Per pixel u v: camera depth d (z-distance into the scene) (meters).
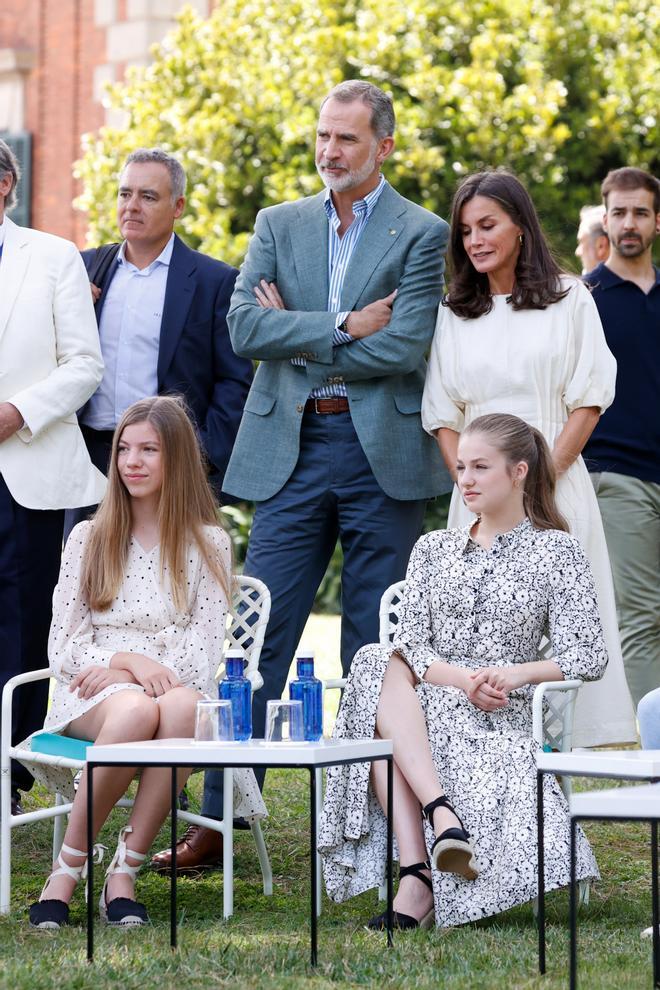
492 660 7.52
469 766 7.16
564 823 7.04
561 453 8.44
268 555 8.87
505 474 7.55
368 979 5.84
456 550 7.68
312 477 8.83
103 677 7.38
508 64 20.83
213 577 7.76
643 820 5.15
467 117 20.11
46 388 8.75
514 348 8.50
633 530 10.55
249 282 9.01
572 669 7.29
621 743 8.30
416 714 7.20
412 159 19.98
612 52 21.11
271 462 8.88
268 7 22.00
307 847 8.74
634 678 10.73
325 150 8.75
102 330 9.52
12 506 8.81
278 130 21.05
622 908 7.39
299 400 8.80
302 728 6.29
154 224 9.45
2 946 6.33
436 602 7.59
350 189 8.84
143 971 5.87
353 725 7.29
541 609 7.53
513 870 6.91
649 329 10.49
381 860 7.24
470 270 8.67
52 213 28.00
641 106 20.77
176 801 6.16
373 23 20.75
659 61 20.91
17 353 8.87
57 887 6.88
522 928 7.04
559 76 20.91
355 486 8.79
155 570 7.71
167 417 7.73
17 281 8.95
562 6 21.05
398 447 8.80
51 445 8.88
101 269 9.66
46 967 5.91
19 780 8.99
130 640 7.68
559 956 6.31
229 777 7.09
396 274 8.81
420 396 8.97
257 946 6.41
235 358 9.57
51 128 27.97
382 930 6.81
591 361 8.52
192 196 21.22
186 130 21.30
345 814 7.24
